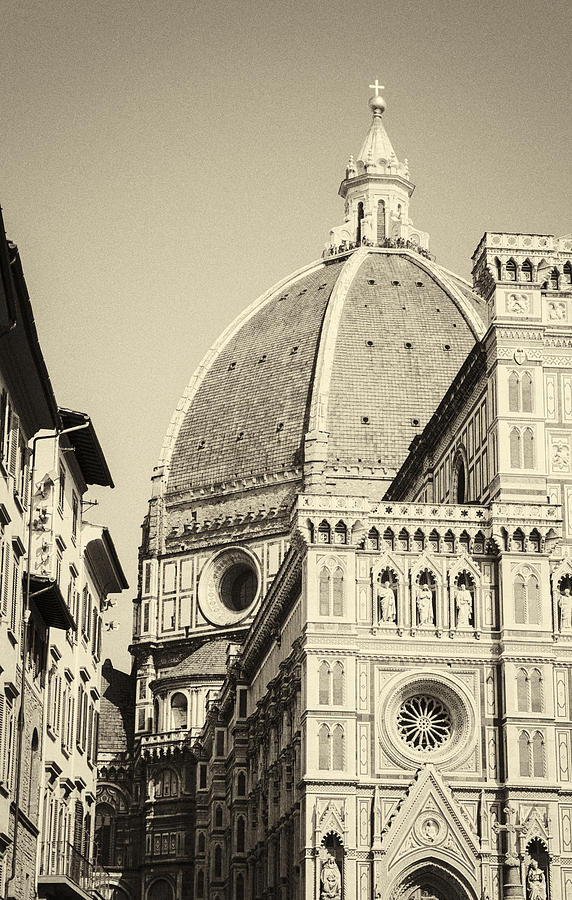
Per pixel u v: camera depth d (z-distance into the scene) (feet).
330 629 318.65
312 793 309.83
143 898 581.12
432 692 320.09
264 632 410.93
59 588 246.27
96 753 331.36
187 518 651.66
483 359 342.85
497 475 326.65
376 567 323.98
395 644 320.50
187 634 631.97
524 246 334.85
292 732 349.82
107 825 611.06
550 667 319.27
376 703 317.01
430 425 387.14
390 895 306.55
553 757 313.94
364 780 312.29
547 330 332.39
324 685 315.78
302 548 329.93
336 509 325.01
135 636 650.84
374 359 642.63
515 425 327.67
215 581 638.12
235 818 444.96
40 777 248.11
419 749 317.01
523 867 307.17
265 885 392.68
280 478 630.74
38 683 246.27
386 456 621.31
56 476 245.45
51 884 254.47
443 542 326.85
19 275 180.86
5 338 197.47
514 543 325.01
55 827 270.05
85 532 303.68
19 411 217.77
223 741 520.83
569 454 328.70
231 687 481.46
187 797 583.99
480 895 308.40
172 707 607.37
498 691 319.88
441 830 311.27
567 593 325.83
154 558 651.66
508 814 310.24
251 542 629.10
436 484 387.34
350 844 307.99
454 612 323.16
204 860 555.28
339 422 629.10
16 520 217.56
